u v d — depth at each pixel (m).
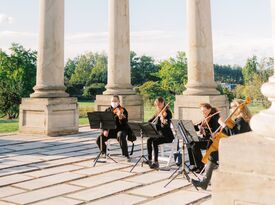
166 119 19.23
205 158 14.32
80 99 191.12
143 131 18.03
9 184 15.78
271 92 7.68
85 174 17.64
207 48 31.95
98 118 19.89
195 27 31.78
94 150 25.06
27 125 34.66
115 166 19.56
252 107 105.50
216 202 7.53
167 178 16.64
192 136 15.46
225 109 32.38
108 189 14.78
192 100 31.62
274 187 6.85
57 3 34.66
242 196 7.25
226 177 7.43
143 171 18.20
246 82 134.88
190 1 32.06
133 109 39.94
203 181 14.25
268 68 114.50
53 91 34.38
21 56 132.50
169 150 24.89
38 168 19.12
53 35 34.50
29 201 13.21
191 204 12.62
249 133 8.16
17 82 126.94
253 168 7.16
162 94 153.00
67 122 34.78
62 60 35.16
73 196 13.81
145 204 12.66
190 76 32.47
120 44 39.38
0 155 23.23
